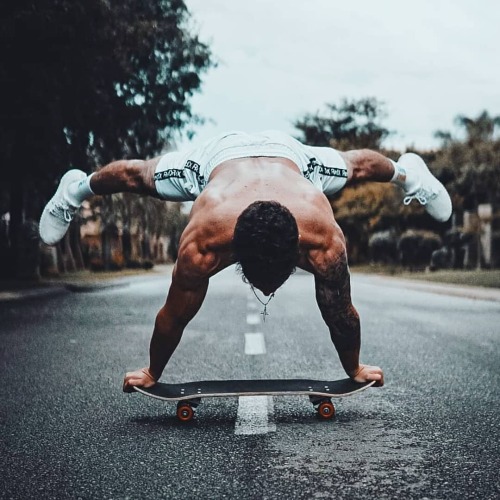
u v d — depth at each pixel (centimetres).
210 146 408
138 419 465
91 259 4275
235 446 393
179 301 389
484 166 4059
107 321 1210
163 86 2355
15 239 2422
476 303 1652
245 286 2672
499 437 409
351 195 4775
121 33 1934
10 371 672
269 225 333
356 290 2314
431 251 4181
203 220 362
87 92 1858
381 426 437
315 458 368
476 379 608
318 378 624
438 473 341
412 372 648
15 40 1584
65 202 455
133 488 324
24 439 414
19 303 1662
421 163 473
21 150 1906
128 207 3878
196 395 439
